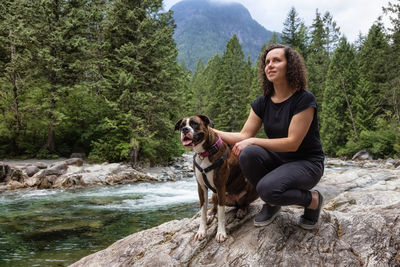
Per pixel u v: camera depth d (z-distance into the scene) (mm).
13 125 16203
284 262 2111
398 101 24734
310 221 2395
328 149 27641
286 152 2441
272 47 2516
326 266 2084
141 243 2764
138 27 15961
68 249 4324
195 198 8938
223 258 2252
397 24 26391
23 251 4227
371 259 2143
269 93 2566
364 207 3045
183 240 2596
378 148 22125
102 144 16000
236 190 2787
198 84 57344
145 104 15617
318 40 43344
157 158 17906
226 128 44062
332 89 28000
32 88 16719
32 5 16375
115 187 11125
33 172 11398
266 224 2447
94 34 20453
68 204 7832
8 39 15773
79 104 17766
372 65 29344
